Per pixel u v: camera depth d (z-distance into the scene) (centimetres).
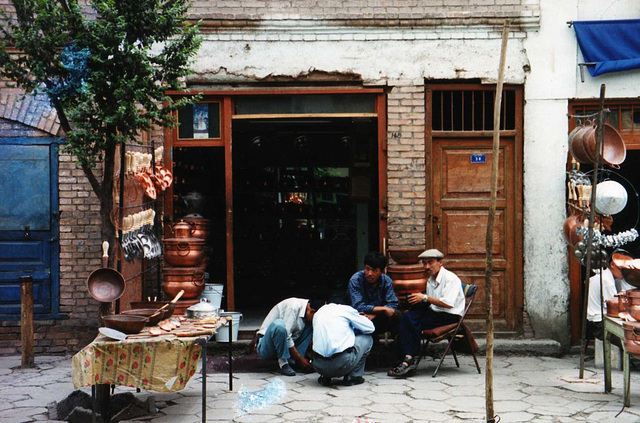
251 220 1159
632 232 741
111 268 588
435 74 823
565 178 822
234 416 568
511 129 834
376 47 825
